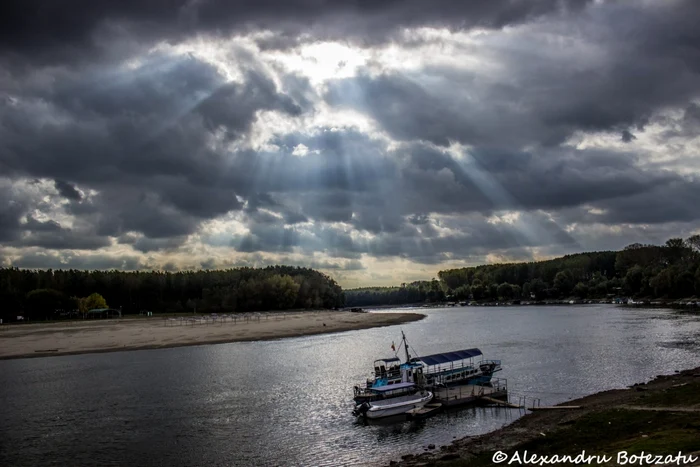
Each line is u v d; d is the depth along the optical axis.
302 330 155.25
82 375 81.25
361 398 56.91
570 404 54.97
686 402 47.50
